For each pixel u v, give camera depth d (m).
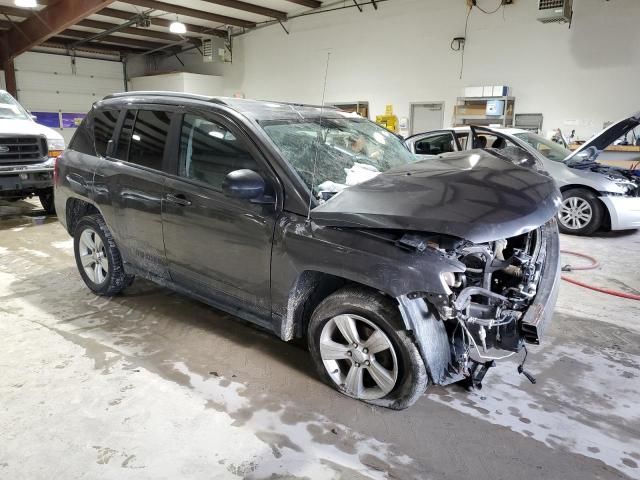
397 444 2.22
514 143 6.88
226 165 2.80
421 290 2.09
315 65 13.26
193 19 13.92
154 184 3.13
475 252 2.36
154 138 3.24
